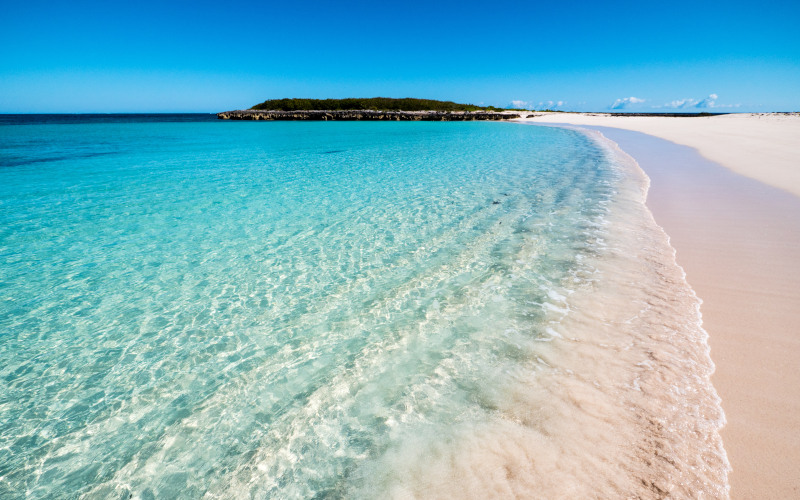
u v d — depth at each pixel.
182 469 2.96
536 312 4.66
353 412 3.35
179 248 7.36
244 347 4.40
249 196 11.33
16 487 2.88
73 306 5.38
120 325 4.92
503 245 6.91
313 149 24.42
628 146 21.55
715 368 3.42
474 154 20.41
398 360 3.99
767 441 2.67
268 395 3.64
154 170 16.31
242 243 7.55
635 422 2.93
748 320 4.09
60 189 12.48
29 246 7.51
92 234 8.15
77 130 45.78
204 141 30.78
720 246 6.11
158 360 4.24
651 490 2.40
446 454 2.84
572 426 2.96
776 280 4.89
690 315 4.28
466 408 3.27
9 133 40.22
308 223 8.67
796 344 3.66
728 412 2.94
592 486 2.47
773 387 3.15
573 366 3.65
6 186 12.97
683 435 2.78
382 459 2.87
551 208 9.09
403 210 9.48
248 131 43.69
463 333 4.37
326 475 2.79
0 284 6.00
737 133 23.70
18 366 4.21
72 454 3.14
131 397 3.73
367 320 4.79
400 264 6.39
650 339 3.92
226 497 2.71
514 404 3.26
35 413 3.57
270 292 5.64
